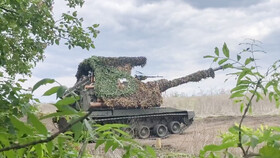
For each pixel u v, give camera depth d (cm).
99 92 1852
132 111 1952
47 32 666
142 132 1961
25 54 659
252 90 136
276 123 2109
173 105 3250
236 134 136
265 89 135
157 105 2053
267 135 116
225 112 2927
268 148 97
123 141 142
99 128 137
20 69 632
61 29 700
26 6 632
